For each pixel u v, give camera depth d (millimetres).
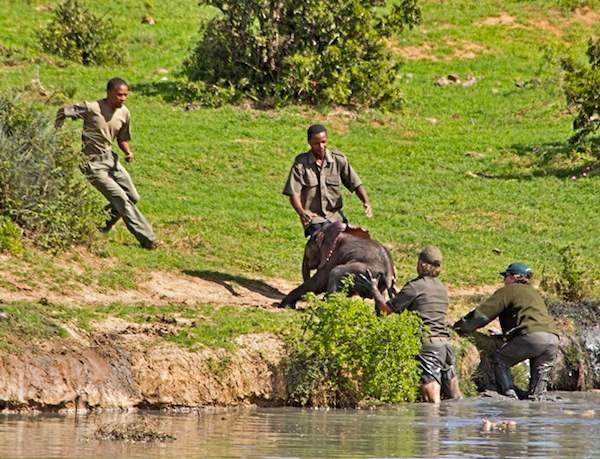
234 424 28688
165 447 25188
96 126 41750
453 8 96938
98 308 34406
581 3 97438
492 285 45438
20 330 30781
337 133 69812
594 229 55188
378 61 75500
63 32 81188
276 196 56406
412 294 34625
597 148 67188
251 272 43500
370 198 58188
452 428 28844
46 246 38906
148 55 84750
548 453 25328
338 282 36594
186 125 67250
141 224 42625
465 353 36469
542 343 36062
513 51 89250
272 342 33188
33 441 25391
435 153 67188
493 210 57250
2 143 40000
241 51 74375
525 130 73250
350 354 32625
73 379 30078
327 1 74438
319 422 29375
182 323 33750
